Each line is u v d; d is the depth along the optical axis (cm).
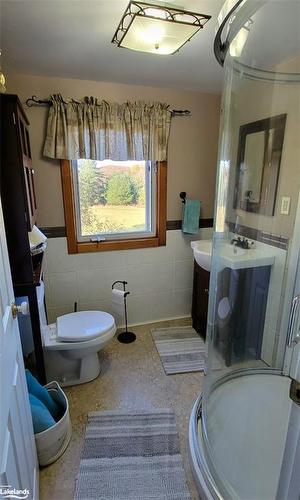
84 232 261
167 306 297
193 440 149
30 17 138
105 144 234
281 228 185
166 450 155
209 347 180
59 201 241
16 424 97
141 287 284
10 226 155
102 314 218
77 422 173
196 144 270
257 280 195
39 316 178
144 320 293
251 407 164
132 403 188
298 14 122
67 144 224
